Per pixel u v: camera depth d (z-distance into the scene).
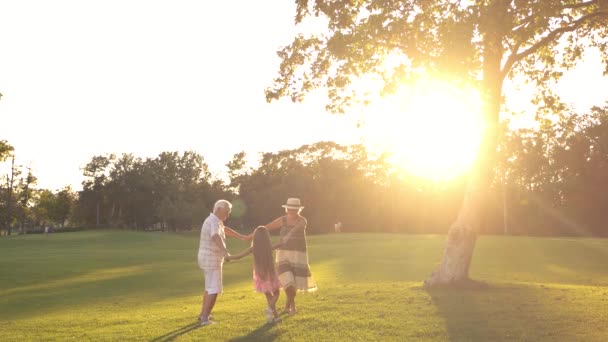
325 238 55.19
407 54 13.82
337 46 13.96
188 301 15.75
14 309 16.75
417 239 48.53
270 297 10.06
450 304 11.12
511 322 9.63
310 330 9.30
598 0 13.71
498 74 14.08
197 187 126.50
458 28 12.60
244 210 100.50
